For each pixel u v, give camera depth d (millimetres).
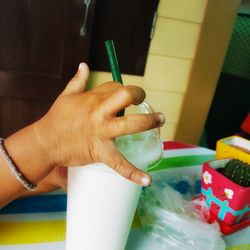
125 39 1269
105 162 267
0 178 301
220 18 1314
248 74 1703
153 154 315
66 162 293
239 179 455
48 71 1217
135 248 398
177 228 416
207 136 1818
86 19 1146
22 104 1260
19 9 1100
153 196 457
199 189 562
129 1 1200
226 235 458
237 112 1781
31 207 453
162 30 1294
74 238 342
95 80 1316
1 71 1166
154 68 1365
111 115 253
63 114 276
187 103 1469
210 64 1405
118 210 315
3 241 381
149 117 253
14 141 303
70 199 327
